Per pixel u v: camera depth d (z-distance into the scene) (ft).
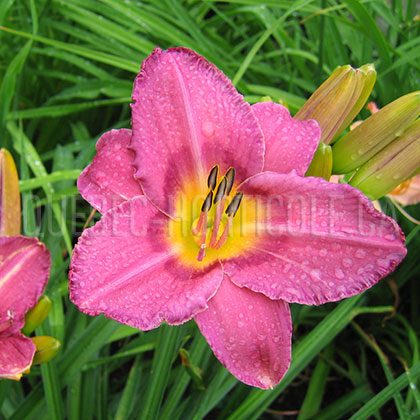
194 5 2.20
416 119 1.26
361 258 1.09
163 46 1.97
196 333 1.48
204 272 1.13
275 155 1.19
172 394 1.40
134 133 1.12
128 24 1.93
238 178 1.18
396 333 1.80
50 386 1.34
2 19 1.69
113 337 1.54
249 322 1.10
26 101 2.06
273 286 1.11
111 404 1.61
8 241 1.17
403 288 1.93
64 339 1.53
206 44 1.90
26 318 1.21
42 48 2.02
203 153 1.17
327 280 1.10
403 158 1.25
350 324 1.82
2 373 1.13
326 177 1.22
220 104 1.17
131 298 1.07
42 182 1.57
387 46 1.74
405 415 1.34
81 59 1.94
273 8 2.11
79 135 1.97
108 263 1.07
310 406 1.62
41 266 1.19
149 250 1.11
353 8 1.59
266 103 1.21
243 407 1.40
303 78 2.23
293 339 1.79
